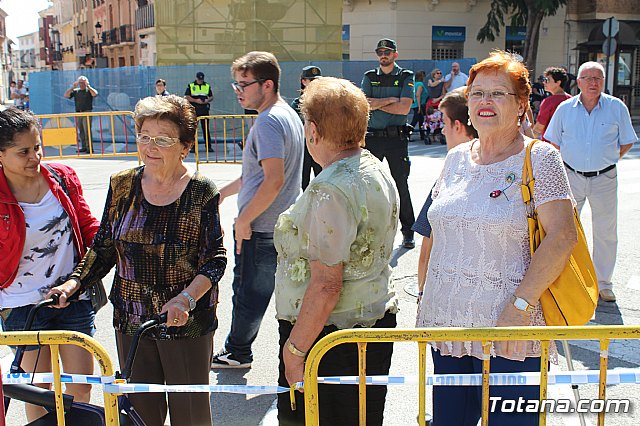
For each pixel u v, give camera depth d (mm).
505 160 2672
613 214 5773
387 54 7289
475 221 2633
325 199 2451
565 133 5762
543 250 2496
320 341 2367
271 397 4227
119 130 19969
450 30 25484
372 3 24891
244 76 3988
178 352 2969
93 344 2402
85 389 3344
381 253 2633
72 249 3324
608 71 18281
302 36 20578
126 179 3023
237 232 4113
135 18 34188
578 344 4902
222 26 20078
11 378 2684
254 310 4410
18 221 3137
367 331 2342
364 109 2607
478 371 2762
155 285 2936
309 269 2619
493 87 2658
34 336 2402
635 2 27516
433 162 14422
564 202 2533
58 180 3309
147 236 2916
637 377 2443
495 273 2623
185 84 19891
